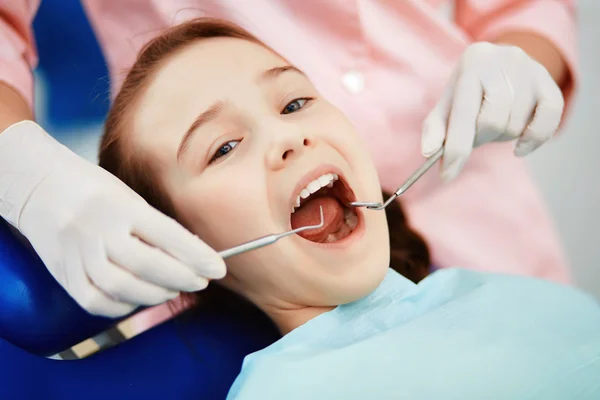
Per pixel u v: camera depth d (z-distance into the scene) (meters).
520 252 1.28
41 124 1.17
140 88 0.91
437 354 0.78
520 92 1.03
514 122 1.03
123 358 0.91
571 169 1.37
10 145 0.91
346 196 0.92
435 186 1.28
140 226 0.80
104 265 0.80
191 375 0.92
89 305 0.83
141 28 1.22
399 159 1.25
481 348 0.78
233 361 0.95
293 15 1.26
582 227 1.34
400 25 1.30
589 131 1.39
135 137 0.90
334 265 0.85
